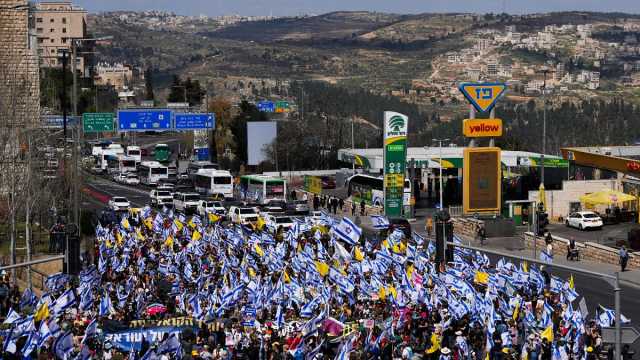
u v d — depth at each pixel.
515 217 150.00
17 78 150.12
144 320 68.62
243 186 188.75
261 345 60.91
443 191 192.00
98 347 59.31
